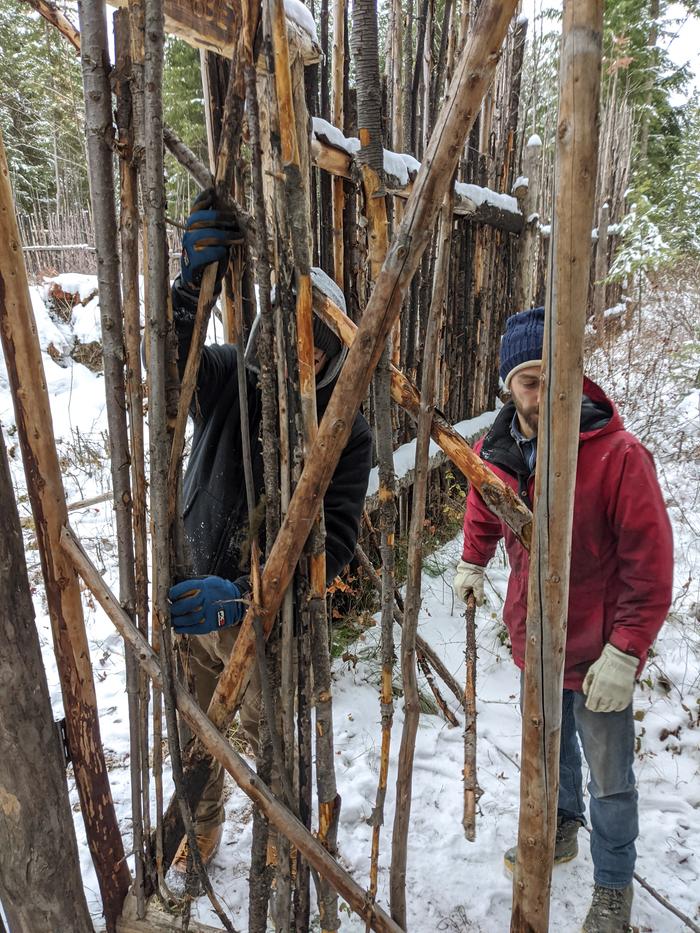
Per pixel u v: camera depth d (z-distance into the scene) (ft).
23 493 14.32
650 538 4.23
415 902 5.65
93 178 2.73
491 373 14.85
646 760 7.27
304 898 3.29
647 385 17.65
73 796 6.72
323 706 2.92
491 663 8.99
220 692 3.11
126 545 3.07
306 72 6.95
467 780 5.20
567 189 1.81
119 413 2.95
